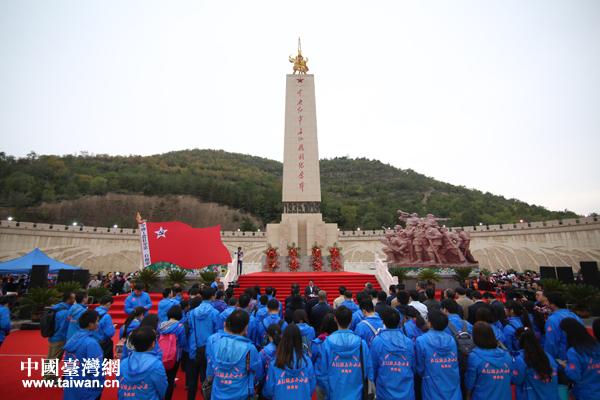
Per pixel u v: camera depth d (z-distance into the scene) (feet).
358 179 384.47
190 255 53.36
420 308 20.90
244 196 254.06
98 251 124.88
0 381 22.65
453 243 68.39
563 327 14.79
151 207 241.76
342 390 12.76
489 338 13.58
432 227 70.54
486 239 120.78
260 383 15.23
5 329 20.92
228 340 13.39
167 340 17.95
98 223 215.31
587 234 95.76
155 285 50.72
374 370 13.89
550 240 104.42
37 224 113.19
